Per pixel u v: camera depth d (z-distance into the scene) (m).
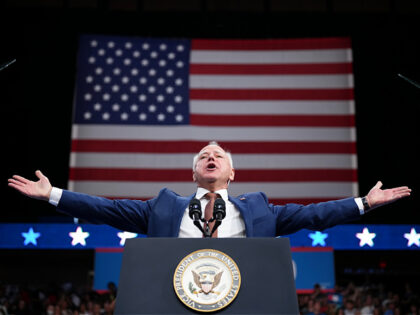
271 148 9.43
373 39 13.52
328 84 9.84
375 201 2.71
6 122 13.52
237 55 10.12
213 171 2.88
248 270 1.86
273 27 13.37
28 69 13.42
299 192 9.17
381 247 8.61
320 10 13.47
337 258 16.47
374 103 13.53
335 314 9.15
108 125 9.70
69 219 14.08
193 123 9.70
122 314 1.76
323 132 9.53
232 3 13.40
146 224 2.85
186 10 13.32
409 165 13.45
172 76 10.05
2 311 9.55
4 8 13.26
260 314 1.76
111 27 13.34
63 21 13.34
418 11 13.53
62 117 13.58
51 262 16.53
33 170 13.58
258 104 9.74
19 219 14.05
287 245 1.93
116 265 10.87
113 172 9.41
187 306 1.76
